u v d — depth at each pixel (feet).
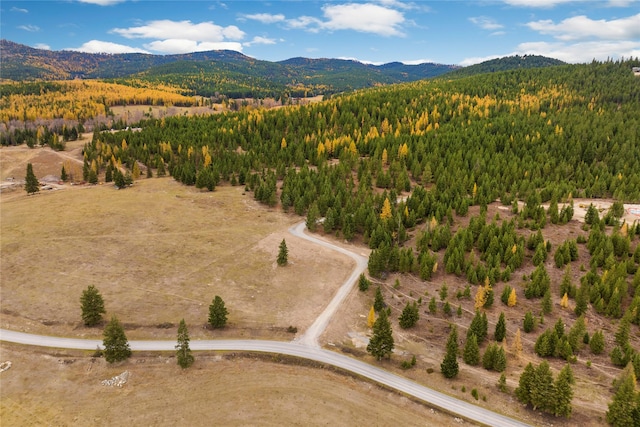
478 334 260.62
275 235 409.90
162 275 330.34
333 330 271.08
